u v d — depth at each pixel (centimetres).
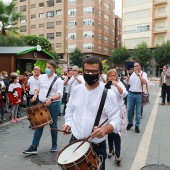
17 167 450
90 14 5509
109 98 255
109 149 496
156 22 5041
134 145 587
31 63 1399
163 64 4528
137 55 4659
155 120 889
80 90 265
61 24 5816
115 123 252
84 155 231
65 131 273
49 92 511
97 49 5766
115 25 6656
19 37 2617
